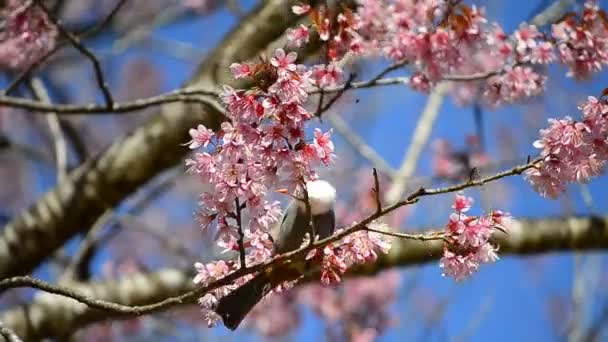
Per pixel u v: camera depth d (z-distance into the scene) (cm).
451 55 688
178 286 1156
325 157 555
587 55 762
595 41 755
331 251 580
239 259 594
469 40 688
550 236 1184
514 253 1185
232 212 575
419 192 550
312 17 681
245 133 549
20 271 1111
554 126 578
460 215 571
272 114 548
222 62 1022
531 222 1194
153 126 1095
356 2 763
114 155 1102
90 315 1116
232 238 591
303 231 659
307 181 567
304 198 564
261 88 553
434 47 684
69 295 616
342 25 696
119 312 605
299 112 547
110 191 1098
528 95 809
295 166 553
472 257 571
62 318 1103
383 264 1120
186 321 1551
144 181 1104
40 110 888
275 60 548
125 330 1513
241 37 1005
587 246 1189
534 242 1180
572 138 573
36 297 1117
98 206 1103
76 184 1105
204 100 812
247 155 551
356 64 912
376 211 552
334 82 702
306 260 596
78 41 836
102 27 867
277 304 1544
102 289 1137
